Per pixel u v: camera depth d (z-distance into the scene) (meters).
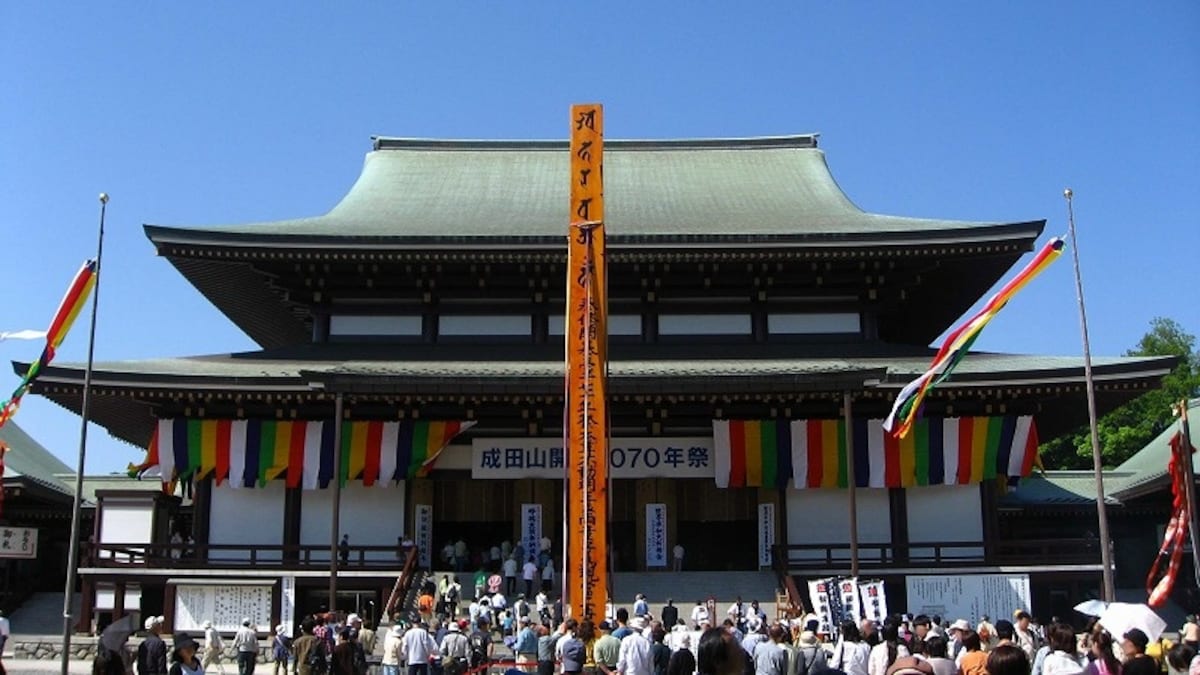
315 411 47.97
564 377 44.56
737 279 52.78
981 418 47.31
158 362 48.66
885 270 52.31
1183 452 45.09
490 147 69.06
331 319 52.66
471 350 51.84
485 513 51.19
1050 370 45.12
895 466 47.16
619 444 47.91
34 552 50.19
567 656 21.47
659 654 22.91
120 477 64.88
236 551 46.97
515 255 49.94
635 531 50.81
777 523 48.06
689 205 60.19
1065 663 14.76
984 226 49.34
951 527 47.94
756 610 39.59
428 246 49.44
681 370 46.00
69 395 45.22
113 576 44.56
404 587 43.50
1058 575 45.44
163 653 20.86
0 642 25.80
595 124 40.94
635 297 53.16
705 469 47.91
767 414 48.16
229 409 47.59
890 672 12.48
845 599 34.03
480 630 32.78
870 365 47.09
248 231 49.78
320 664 25.44
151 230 48.31
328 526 47.81
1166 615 52.81
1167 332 96.75
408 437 47.28
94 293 36.22
